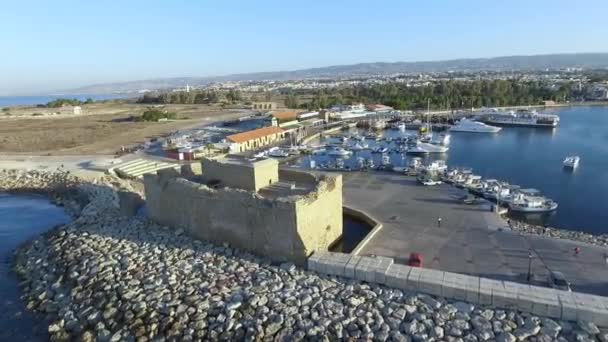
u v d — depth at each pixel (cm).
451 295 2530
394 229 3825
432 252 3294
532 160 7900
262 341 2348
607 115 14662
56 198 5953
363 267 2817
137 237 3753
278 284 2803
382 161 7512
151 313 2662
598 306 2245
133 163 7562
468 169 7100
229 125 13362
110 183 6297
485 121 13312
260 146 9888
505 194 5078
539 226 4178
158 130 12388
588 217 4809
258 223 3178
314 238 3262
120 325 2655
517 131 11762
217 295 2741
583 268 2962
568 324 2236
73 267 3378
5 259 4009
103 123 14362
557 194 5706
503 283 2539
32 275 3534
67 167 7388
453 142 10194
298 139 10400
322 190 3347
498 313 2361
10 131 12431
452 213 4250
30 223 5044
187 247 3459
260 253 3234
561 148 9031
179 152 8144
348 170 6681
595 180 6366
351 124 13288
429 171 6234
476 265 3048
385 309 2480
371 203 4684
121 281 3045
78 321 2789
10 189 6438
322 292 2692
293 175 4034
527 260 3112
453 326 2292
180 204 3697
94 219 4378
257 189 3712
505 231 3716
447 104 16712
